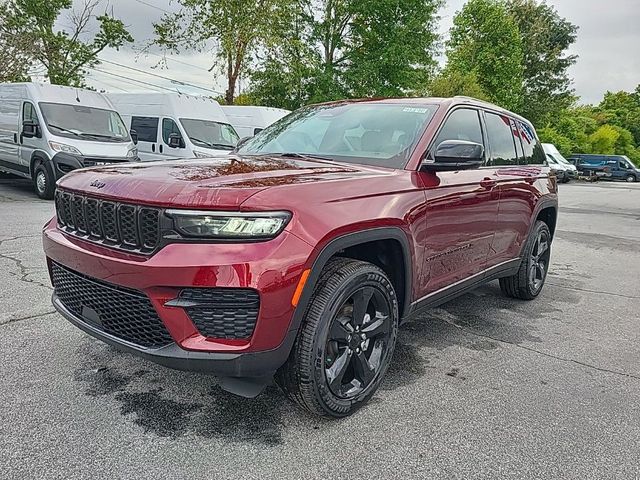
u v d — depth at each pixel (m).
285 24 17.80
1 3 20.00
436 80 31.31
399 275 3.02
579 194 21.98
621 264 7.28
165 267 2.16
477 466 2.31
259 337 2.22
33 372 3.01
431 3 25.72
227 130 13.53
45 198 10.66
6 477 2.08
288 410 2.74
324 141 3.59
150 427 2.51
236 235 2.18
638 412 2.87
